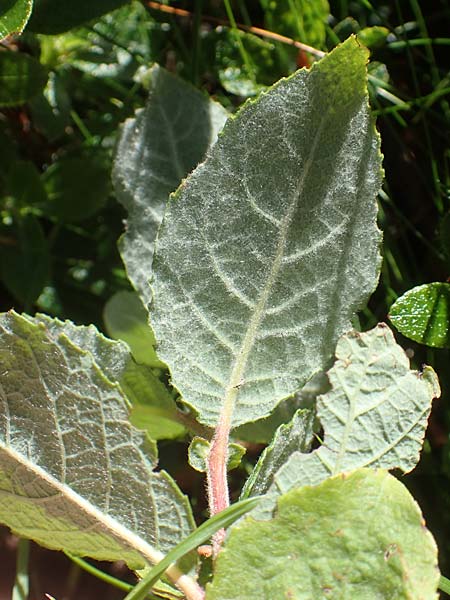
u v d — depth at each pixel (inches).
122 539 4.0
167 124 6.1
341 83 4.4
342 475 3.5
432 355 6.4
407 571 3.5
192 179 4.5
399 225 7.2
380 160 4.4
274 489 4.0
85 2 6.2
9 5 5.2
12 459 4.0
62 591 6.6
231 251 4.5
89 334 4.9
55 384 4.1
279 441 4.4
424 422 4.3
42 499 4.0
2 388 4.0
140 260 5.8
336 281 4.5
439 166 7.2
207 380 4.5
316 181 4.5
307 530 3.6
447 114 7.1
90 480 4.0
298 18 7.2
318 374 5.4
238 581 3.6
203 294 4.5
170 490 4.0
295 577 3.6
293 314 4.5
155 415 5.1
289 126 4.5
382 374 4.4
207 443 4.4
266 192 4.5
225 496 4.2
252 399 4.5
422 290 5.6
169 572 4.0
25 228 7.1
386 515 3.5
